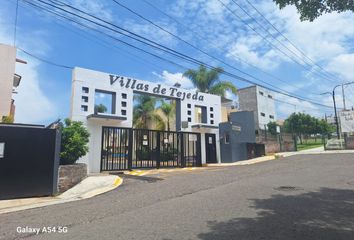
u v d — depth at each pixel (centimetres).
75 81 1650
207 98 2361
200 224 582
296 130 4844
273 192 890
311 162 1925
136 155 1855
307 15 688
